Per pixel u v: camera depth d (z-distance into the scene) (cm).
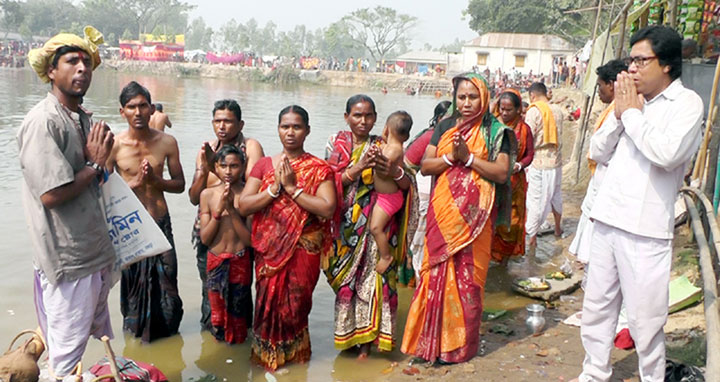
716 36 830
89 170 348
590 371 398
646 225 354
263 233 451
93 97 3309
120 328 530
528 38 5884
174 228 811
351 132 503
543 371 452
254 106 3169
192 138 1706
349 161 490
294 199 439
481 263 462
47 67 349
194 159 1334
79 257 359
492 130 457
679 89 349
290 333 466
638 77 353
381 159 447
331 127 2259
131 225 394
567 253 750
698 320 497
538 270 690
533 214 768
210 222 484
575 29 3697
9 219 817
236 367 470
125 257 400
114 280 402
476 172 449
